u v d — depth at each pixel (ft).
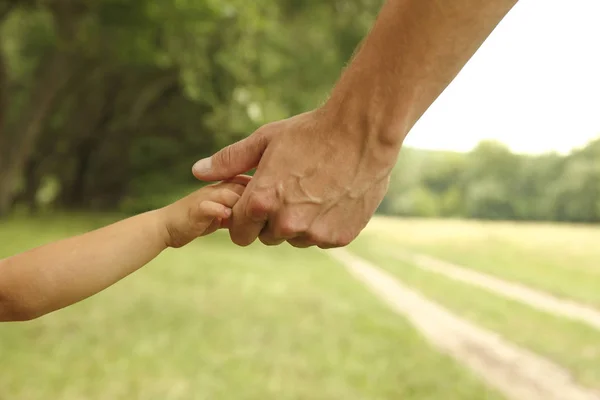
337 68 55.98
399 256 66.39
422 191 200.44
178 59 42.65
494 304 35.12
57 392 14.02
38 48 52.31
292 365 17.87
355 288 35.68
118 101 64.64
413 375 18.01
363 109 3.96
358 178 4.15
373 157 4.09
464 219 186.91
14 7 40.73
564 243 91.61
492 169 189.06
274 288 31.68
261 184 4.24
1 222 45.65
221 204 4.42
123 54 39.06
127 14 35.63
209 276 33.22
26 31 55.26
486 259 66.80
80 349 17.34
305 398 15.21
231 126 49.19
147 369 16.19
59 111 62.90
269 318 23.84
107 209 71.15
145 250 4.39
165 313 22.79
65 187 72.13
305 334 21.76
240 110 49.03
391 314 28.02
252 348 19.27
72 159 70.49
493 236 105.91
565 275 52.70
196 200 4.49
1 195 47.75
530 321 29.86
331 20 56.49
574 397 17.93
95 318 20.99
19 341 17.53
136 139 67.56
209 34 42.63
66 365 15.92
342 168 4.13
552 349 23.99
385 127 3.95
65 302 4.16
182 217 4.43
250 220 4.36
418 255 69.00
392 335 22.90
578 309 35.45
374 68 3.83
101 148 69.97
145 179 66.33
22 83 60.29
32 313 4.13
